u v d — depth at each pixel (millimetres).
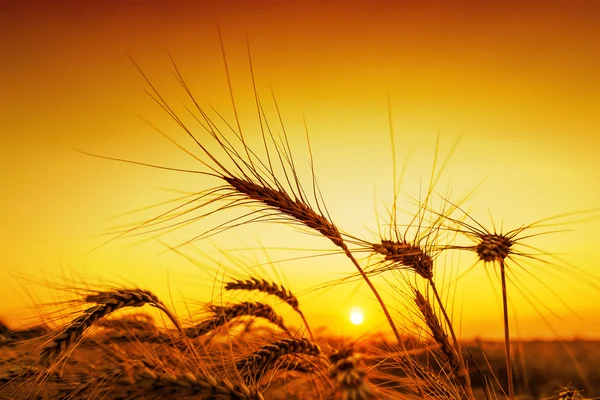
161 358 411
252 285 500
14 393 387
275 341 428
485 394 371
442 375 390
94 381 365
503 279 367
